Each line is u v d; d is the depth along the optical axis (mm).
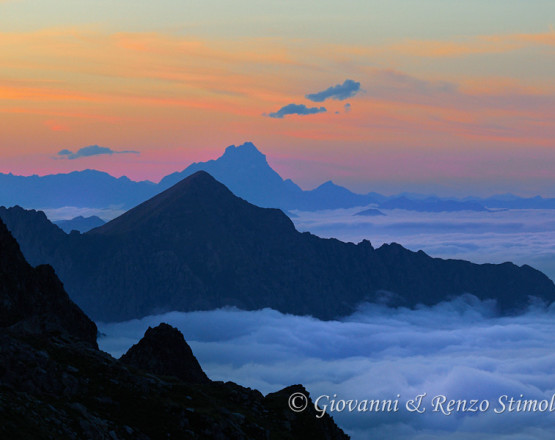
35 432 41875
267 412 65562
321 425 67938
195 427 53844
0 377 48219
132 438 49156
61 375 51469
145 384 55375
